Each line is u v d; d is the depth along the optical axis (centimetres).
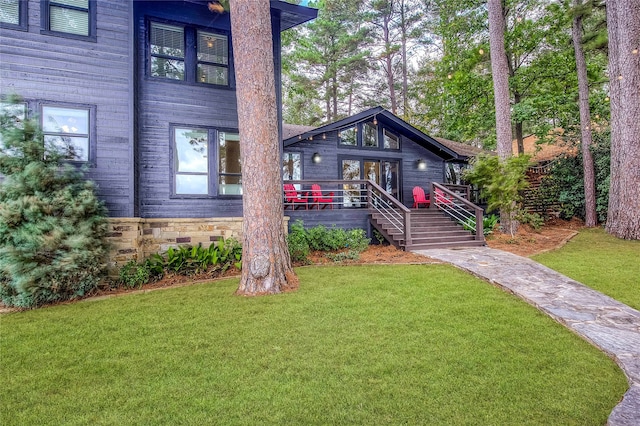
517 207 1173
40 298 574
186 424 253
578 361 344
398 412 263
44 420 260
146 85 848
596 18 1455
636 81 1016
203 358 354
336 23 2536
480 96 1727
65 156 679
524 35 1619
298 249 834
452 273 682
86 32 753
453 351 362
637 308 497
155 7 866
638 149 1027
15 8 707
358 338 395
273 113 619
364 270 727
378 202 1359
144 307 521
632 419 251
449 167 1662
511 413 262
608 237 1087
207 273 743
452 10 1731
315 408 269
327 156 1340
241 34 612
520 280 625
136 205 793
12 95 628
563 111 1547
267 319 455
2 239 571
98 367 338
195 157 892
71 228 615
